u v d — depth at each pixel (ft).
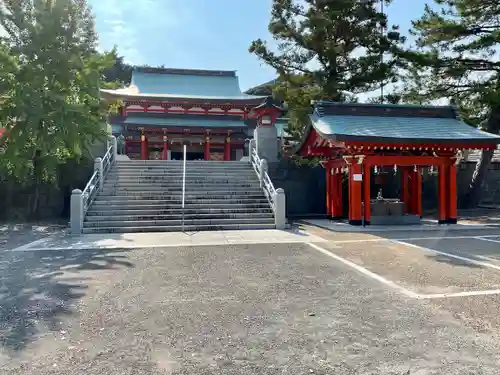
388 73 71.87
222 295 18.47
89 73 44.47
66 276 22.12
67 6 41.22
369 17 69.82
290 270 23.59
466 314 15.78
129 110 100.53
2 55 39.06
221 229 42.60
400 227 44.88
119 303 17.28
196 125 98.07
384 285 20.15
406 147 45.11
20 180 46.93
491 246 32.01
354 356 12.16
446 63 68.23
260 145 63.21
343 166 51.78
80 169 55.83
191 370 11.28
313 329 14.32
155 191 49.01
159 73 114.83
